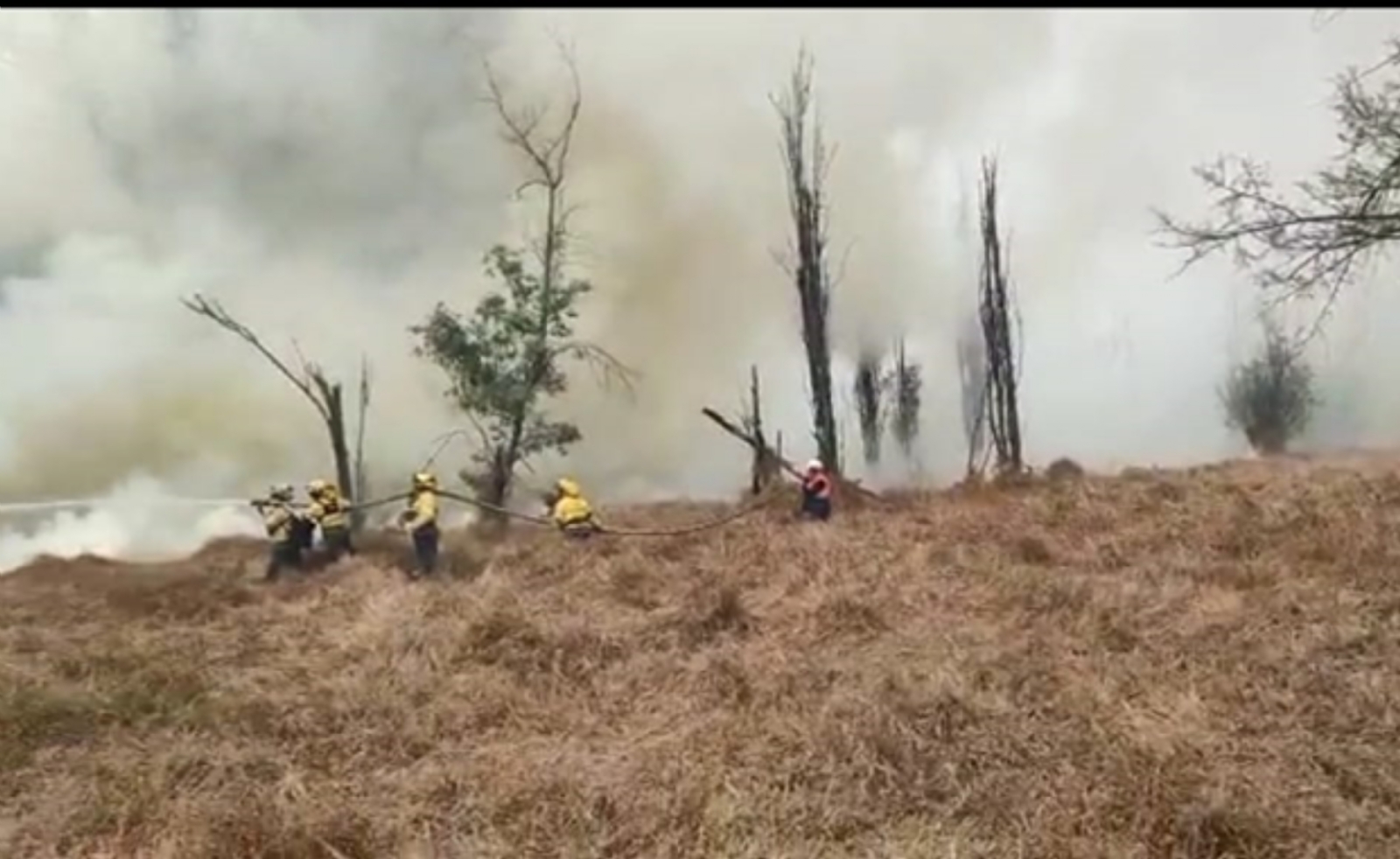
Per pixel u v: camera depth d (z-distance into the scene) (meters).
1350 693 7.93
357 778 7.64
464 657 10.05
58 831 6.94
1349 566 11.01
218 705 8.86
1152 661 8.84
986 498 17.41
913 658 9.12
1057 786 6.84
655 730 8.20
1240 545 12.42
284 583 14.55
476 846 6.51
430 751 8.11
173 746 8.14
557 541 15.57
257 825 6.65
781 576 12.19
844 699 8.04
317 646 10.98
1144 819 6.38
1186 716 7.69
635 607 11.65
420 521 14.42
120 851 6.68
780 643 9.98
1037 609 10.45
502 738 8.30
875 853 6.26
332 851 6.41
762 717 8.02
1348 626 9.17
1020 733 7.51
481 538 17.20
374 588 13.30
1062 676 8.48
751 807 6.72
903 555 12.88
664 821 6.63
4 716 8.58
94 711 8.82
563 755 7.74
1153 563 11.81
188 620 12.62
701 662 9.48
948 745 7.36
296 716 8.66
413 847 6.48
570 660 9.76
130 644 11.17
